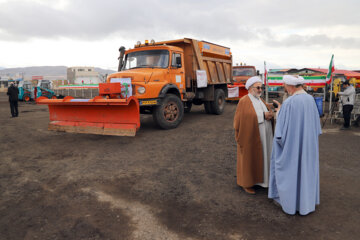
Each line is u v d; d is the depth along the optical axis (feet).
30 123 35.27
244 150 12.18
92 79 233.14
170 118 28.40
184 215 10.70
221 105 39.88
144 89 25.14
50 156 19.16
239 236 9.20
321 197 12.10
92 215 10.72
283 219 10.27
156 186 13.62
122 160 18.01
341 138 23.35
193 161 17.66
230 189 13.19
